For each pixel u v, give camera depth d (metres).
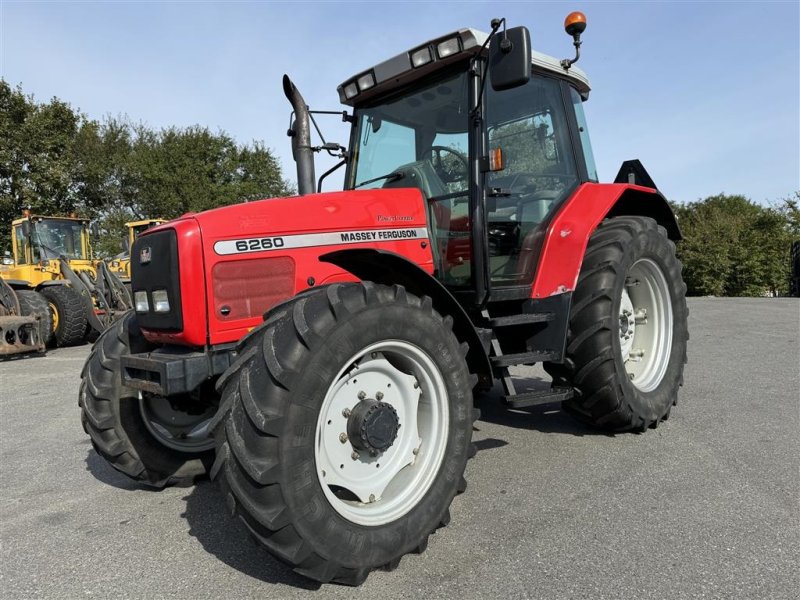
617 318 3.39
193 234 2.44
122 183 32.00
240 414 1.94
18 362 8.63
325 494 2.02
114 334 3.11
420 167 3.34
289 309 2.12
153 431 3.11
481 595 1.97
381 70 3.37
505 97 3.36
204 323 2.44
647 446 3.40
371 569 2.08
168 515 2.82
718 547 2.22
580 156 3.85
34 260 11.45
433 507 2.29
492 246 3.27
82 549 2.48
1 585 2.20
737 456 3.17
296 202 2.77
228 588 2.11
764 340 7.09
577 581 2.03
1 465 3.72
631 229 3.65
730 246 25.23
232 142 33.34
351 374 2.19
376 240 2.94
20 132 25.17
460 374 2.45
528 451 3.40
